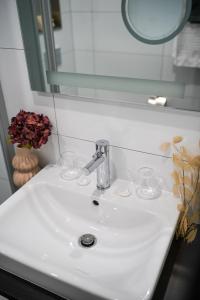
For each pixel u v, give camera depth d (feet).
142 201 3.22
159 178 3.34
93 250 3.18
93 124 3.40
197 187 3.09
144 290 2.26
